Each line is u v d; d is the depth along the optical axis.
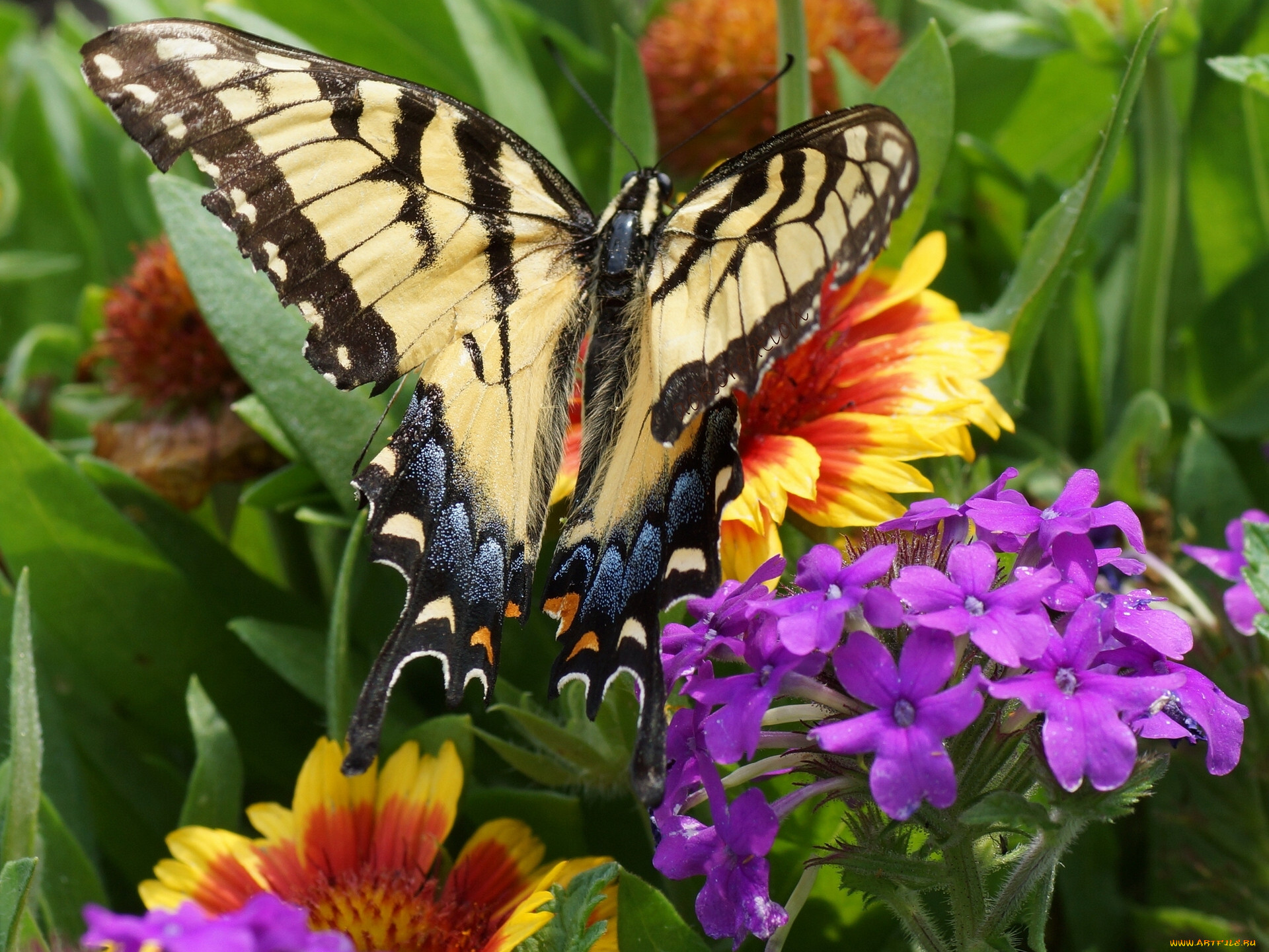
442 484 0.47
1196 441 0.54
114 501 0.53
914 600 0.44
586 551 0.47
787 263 0.46
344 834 0.49
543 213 0.48
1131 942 0.50
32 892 0.48
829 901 0.48
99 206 0.64
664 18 0.63
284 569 0.55
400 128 0.47
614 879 0.48
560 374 0.48
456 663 0.47
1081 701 0.43
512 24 0.59
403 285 0.47
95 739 0.52
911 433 0.49
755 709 0.44
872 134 0.46
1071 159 0.60
